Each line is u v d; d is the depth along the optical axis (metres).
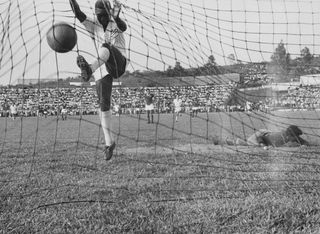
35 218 3.27
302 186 4.23
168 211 3.38
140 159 6.27
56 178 4.88
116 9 4.70
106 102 4.88
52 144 9.50
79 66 4.30
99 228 3.00
